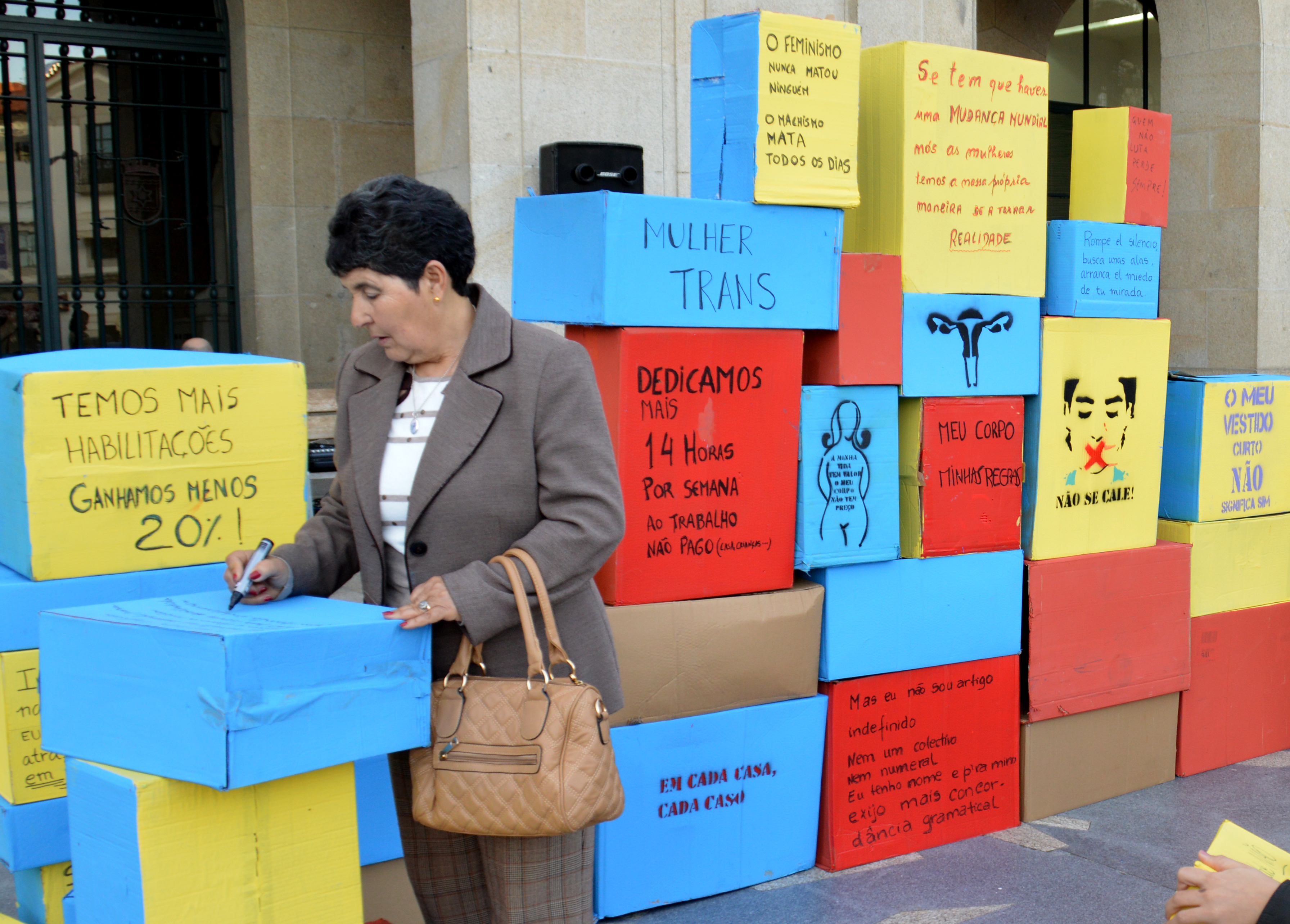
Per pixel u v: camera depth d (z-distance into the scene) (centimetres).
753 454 295
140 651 161
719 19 293
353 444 195
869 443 312
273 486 232
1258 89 635
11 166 561
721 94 294
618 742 281
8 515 213
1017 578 343
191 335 611
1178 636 380
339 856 178
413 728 175
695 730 293
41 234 569
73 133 574
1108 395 355
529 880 184
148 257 597
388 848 268
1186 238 676
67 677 170
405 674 173
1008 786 348
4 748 208
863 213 324
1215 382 380
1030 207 335
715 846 301
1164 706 385
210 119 606
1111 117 355
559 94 457
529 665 179
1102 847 334
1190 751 391
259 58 588
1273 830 345
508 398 185
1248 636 403
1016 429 338
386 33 621
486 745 176
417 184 180
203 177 607
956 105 317
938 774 334
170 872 161
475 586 175
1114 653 364
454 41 445
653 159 481
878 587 318
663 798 291
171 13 591
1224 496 388
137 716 163
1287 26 643
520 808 172
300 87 601
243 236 611
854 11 517
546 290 290
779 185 289
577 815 172
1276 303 652
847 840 320
